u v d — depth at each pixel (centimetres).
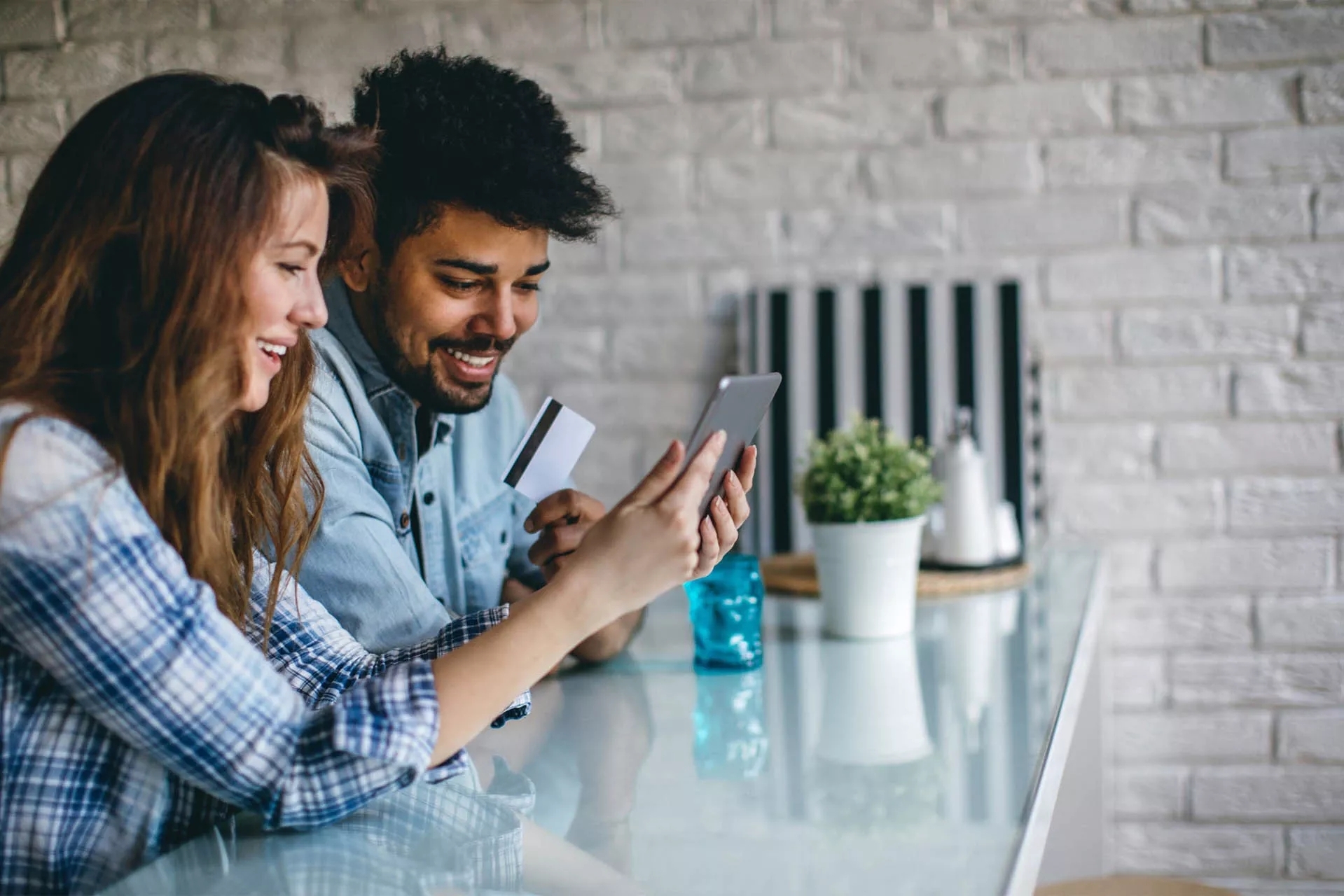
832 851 75
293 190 79
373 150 96
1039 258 235
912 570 140
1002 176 235
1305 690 232
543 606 82
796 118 240
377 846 77
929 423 231
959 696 113
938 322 230
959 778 89
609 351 248
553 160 115
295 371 95
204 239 75
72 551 69
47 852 75
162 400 76
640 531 82
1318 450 229
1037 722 103
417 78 116
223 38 245
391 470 127
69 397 76
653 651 138
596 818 83
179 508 80
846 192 240
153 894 70
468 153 111
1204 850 237
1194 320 232
